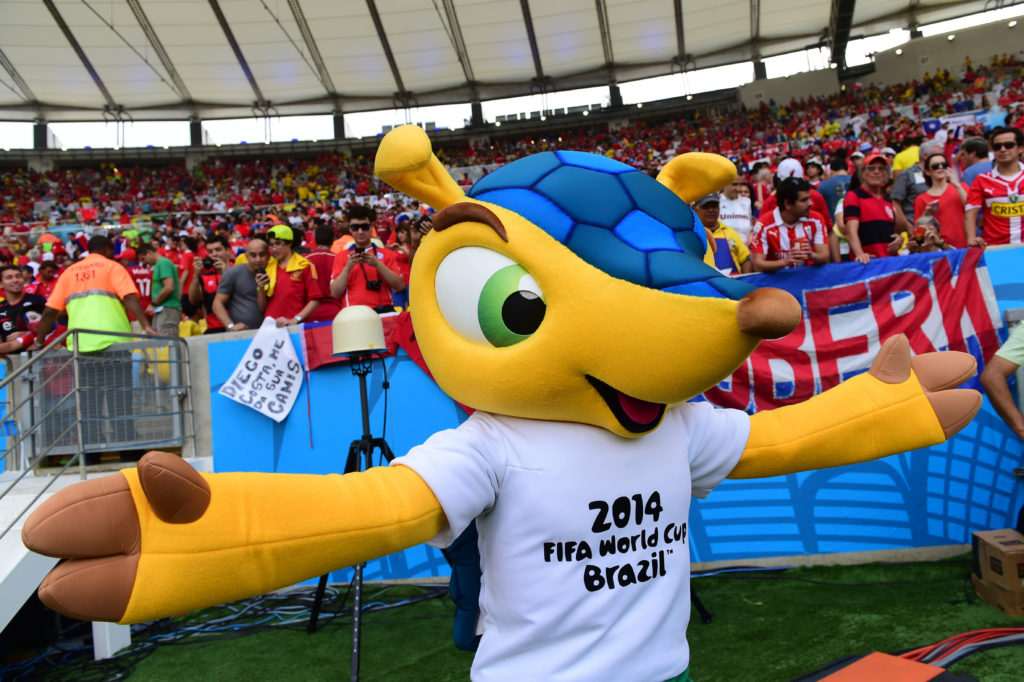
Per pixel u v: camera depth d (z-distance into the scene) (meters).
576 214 1.70
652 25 25.11
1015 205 4.60
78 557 1.32
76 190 26.95
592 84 28.52
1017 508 3.82
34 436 4.59
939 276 3.97
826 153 21.30
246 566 1.42
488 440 1.75
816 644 3.03
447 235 1.79
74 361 4.01
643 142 27.62
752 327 1.45
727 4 24.20
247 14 22.33
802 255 3.99
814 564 3.94
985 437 3.88
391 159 1.76
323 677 3.19
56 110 27.44
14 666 3.71
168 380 4.58
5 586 3.13
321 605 4.04
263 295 5.16
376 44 24.59
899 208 5.25
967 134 20.02
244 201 26.42
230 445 4.43
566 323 1.60
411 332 4.32
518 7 23.09
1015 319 3.86
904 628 3.10
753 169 8.13
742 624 3.31
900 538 3.89
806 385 3.97
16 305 6.05
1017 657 2.72
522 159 1.94
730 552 4.01
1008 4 26.11
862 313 3.99
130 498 1.34
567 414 1.71
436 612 3.89
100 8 21.50
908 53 26.09
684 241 1.78
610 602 1.68
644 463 1.76
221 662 3.46
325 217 18.80
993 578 3.22
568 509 1.68
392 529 1.58
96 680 3.37
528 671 1.67
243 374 4.40
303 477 1.56
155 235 15.29
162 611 1.36
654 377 1.56
